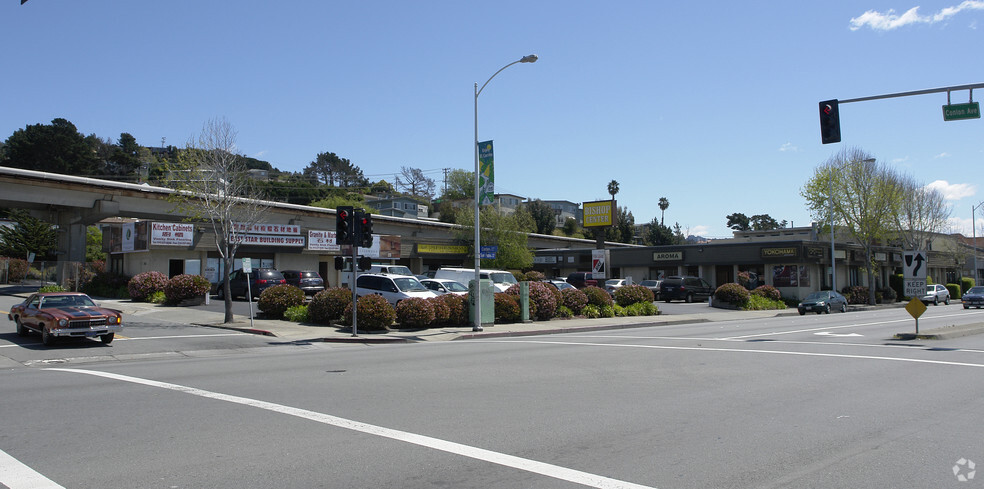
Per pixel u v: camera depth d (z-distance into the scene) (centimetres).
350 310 2205
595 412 840
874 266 5100
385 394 972
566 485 548
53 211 4303
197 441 690
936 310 4022
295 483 552
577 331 2422
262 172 12625
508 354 1528
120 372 1238
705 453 648
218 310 2812
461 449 661
